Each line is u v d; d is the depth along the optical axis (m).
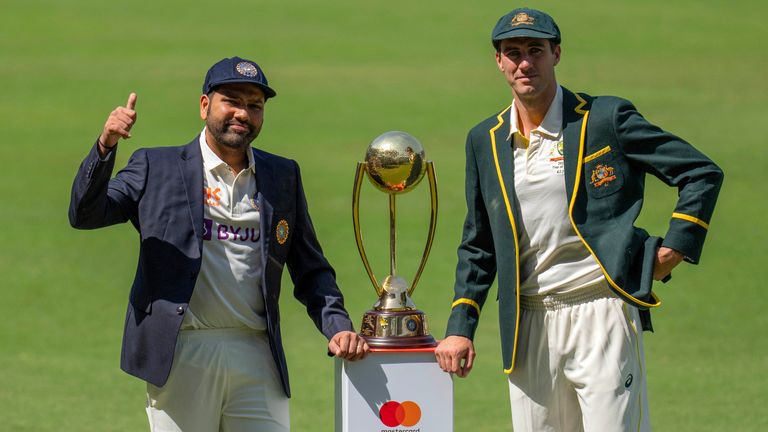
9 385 32.91
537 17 17.48
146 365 17.61
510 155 18.00
